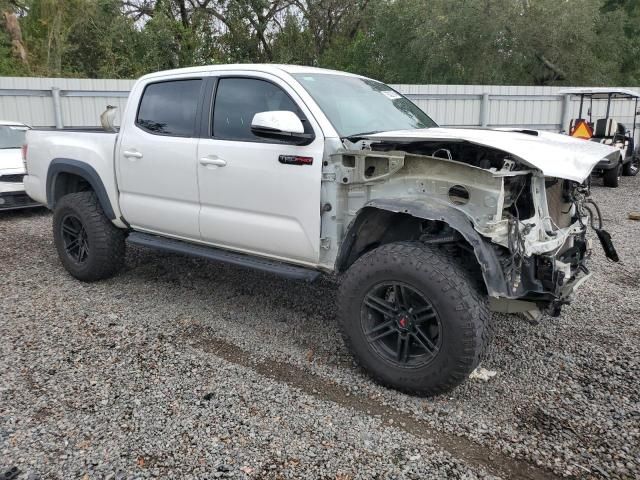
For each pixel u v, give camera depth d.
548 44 20.23
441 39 20.42
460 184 3.29
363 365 3.55
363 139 3.60
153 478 2.66
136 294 5.23
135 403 3.31
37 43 22.70
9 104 13.02
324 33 28.98
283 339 4.28
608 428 3.14
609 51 22.25
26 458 2.79
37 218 8.82
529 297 3.39
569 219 4.20
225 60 24.55
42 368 3.74
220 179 4.20
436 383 3.25
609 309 4.98
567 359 4.00
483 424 3.16
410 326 3.35
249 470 2.72
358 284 3.46
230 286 5.46
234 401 3.35
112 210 5.12
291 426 3.10
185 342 4.19
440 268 3.18
